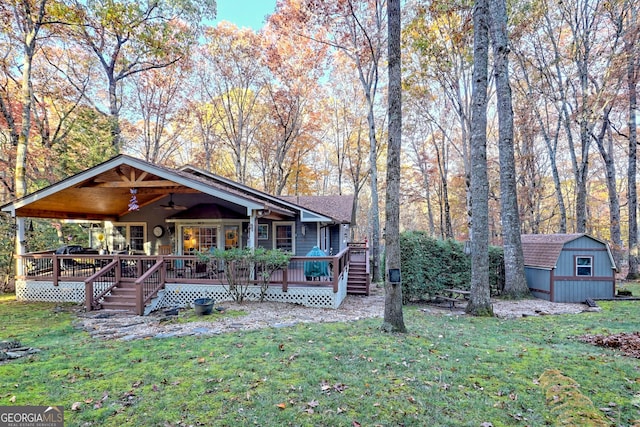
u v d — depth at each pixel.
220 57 23.78
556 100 17.34
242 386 4.18
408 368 4.73
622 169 28.16
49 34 15.02
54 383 4.41
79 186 10.93
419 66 17.11
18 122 17.09
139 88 24.77
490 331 7.18
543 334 6.98
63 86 18.42
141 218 15.31
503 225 12.28
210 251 11.36
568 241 11.66
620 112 17.86
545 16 15.96
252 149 30.89
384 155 29.09
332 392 4.00
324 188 38.50
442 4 13.73
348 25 16.66
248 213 10.70
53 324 8.27
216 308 9.52
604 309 9.97
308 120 27.19
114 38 18.81
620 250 17.28
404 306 10.98
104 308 10.03
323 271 10.83
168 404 3.78
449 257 11.66
